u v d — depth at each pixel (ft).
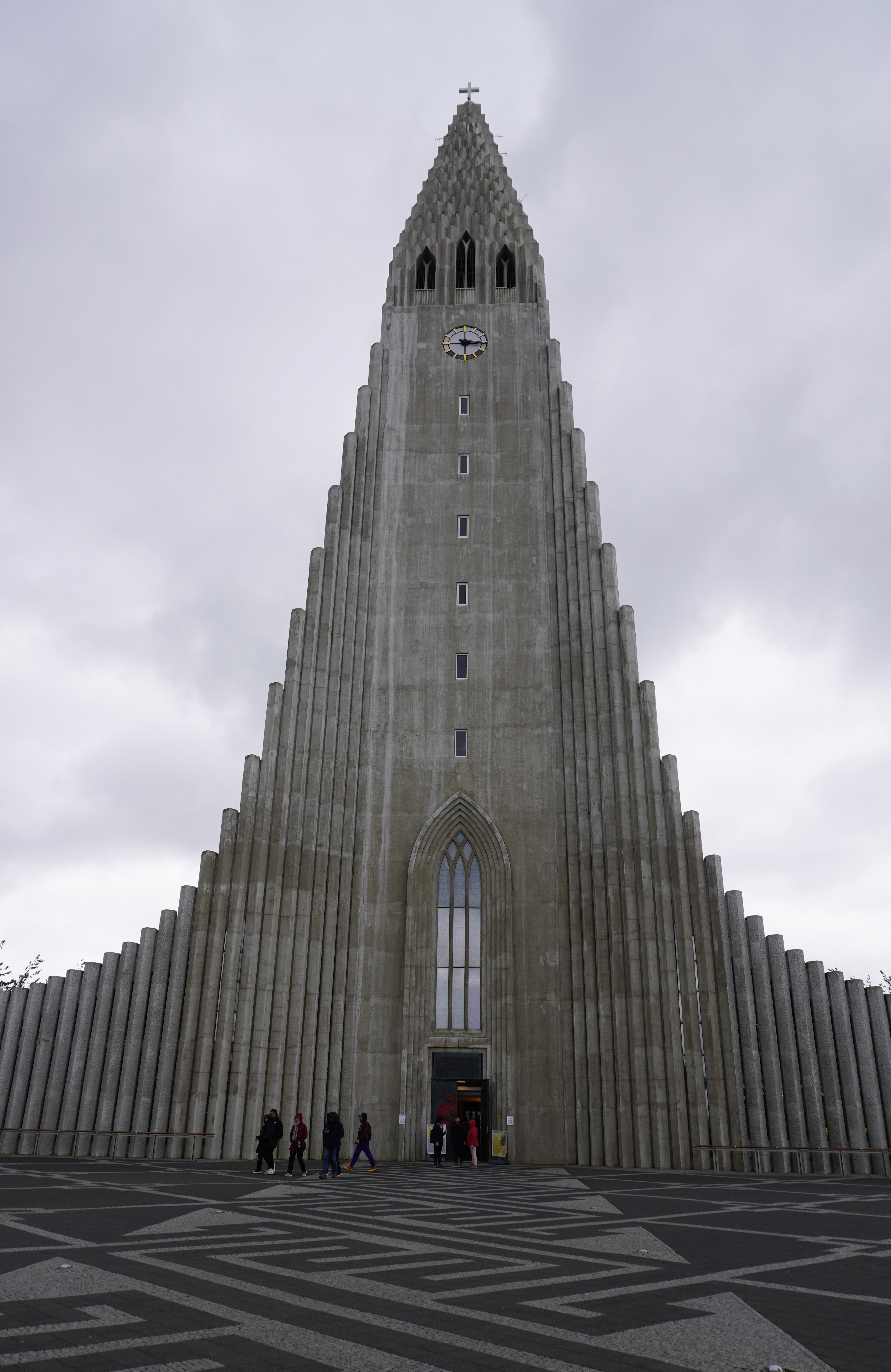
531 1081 114.01
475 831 126.72
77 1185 64.75
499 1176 87.92
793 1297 28.17
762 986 109.91
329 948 119.24
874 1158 101.55
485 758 130.00
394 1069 115.96
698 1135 104.47
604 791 122.42
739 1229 45.70
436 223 167.63
